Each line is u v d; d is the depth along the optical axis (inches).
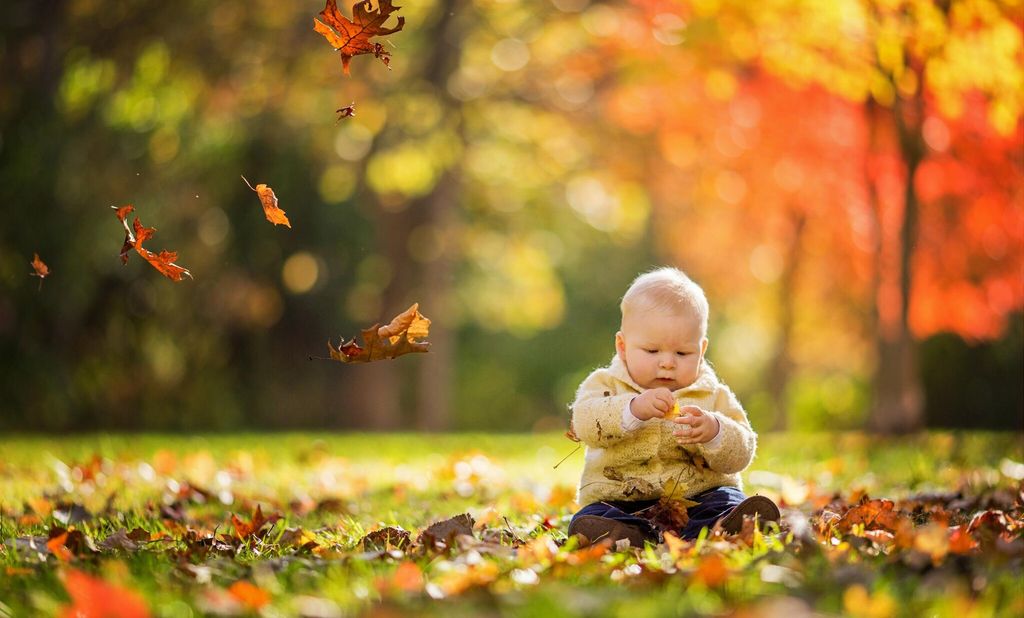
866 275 713.6
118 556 170.7
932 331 634.8
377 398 981.2
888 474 349.1
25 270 695.1
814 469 377.1
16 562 163.6
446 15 754.2
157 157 754.2
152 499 276.5
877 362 591.8
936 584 131.6
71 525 227.5
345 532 206.1
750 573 136.1
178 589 141.6
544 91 793.6
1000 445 465.4
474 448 534.6
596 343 1406.3
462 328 1370.6
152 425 859.4
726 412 193.3
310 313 919.0
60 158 688.4
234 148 808.3
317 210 863.7
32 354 714.8
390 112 754.2
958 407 775.1
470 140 824.9
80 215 709.3
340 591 136.1
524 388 1435.8
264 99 757.9
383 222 938.7
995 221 573.9
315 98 777.6
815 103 593.3
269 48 735.1
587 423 188.2
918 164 521.0
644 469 190.2
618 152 846.5
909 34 400.2
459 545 169.2
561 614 116.7
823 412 948.0
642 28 664.4
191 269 817.5
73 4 695.1
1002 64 405.4
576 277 1369.3
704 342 194.5
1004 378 768.3
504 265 1105.4
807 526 161.8
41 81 684.1
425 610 123.9
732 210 855.7
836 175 631.8
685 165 738.2
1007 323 741.9
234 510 265.4
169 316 834.8
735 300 1194.0
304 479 350.3
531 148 880.9
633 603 120.4
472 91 784.3
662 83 669.3
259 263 846.5
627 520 184.7
